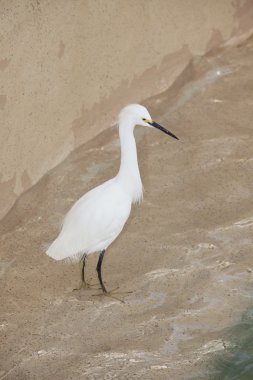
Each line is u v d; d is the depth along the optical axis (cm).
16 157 1113
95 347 889
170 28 1391
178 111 1352
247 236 1059
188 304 948
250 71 1454
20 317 938
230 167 1203
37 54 1105
